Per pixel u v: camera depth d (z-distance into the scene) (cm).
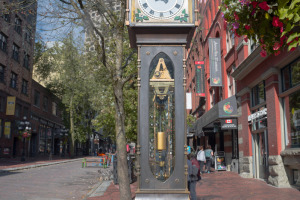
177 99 661
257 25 365
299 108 1016
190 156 784
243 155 1527
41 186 1215
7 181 1338
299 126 1020
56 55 3192
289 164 1061
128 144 1883
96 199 884
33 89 4178
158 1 671
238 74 1540
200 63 2406
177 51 675
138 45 677
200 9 2839
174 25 660
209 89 2456
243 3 349
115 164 1293
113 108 1895
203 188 1118
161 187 636
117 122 743
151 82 681
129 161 1348
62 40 901
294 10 295
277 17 327
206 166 1795
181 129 652
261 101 1346
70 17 813
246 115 1479
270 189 1049
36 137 4300
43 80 4550
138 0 668
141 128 654
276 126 1134
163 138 666
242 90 1507
